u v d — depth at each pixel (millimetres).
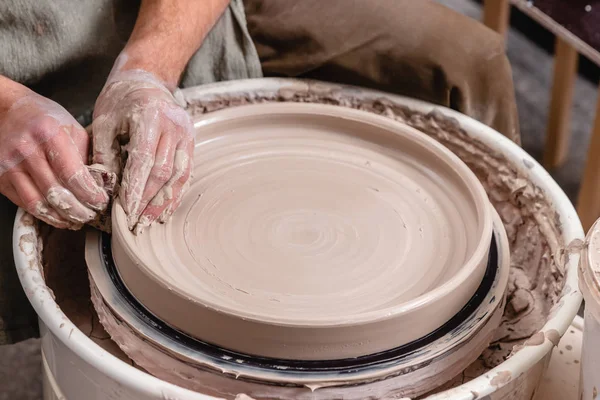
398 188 1217
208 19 1382
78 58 1362
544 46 3160
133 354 990
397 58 1414
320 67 1476
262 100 1450
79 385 965
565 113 2432
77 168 1055
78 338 920
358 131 1308
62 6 1293
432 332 968
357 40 1428
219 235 1098
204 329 927
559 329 957
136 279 987
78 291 1249
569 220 1177
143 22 1326
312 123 1329
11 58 1283
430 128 1412
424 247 1105
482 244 1034
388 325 911
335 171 1243
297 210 1148
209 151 1272
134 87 1161
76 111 1440
